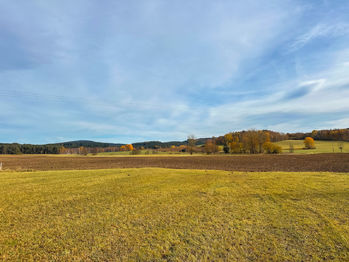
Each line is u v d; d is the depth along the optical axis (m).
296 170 24.39
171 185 12.27
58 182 13.51
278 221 6.34
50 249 4.91
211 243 5.09
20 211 7.64
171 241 5.23
